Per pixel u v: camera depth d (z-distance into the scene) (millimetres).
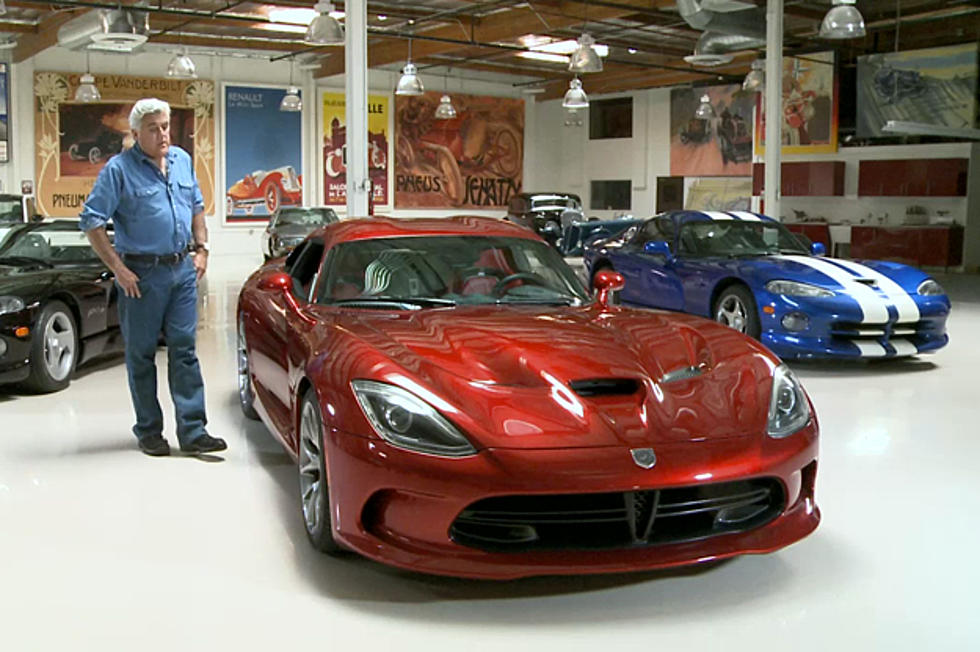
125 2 13758
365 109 8641
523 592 2541
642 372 2586
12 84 18391
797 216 19859
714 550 2430
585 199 25297
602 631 2295
